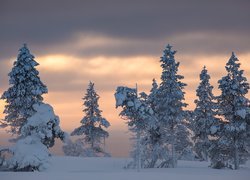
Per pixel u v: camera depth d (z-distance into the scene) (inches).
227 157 2121.1
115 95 1871.3
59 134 1734.7
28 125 1678.2
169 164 2134.6
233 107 2116.1
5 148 1600.6
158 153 2167.8
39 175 1258.0
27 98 1925.4
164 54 2267.5
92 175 1264.8
